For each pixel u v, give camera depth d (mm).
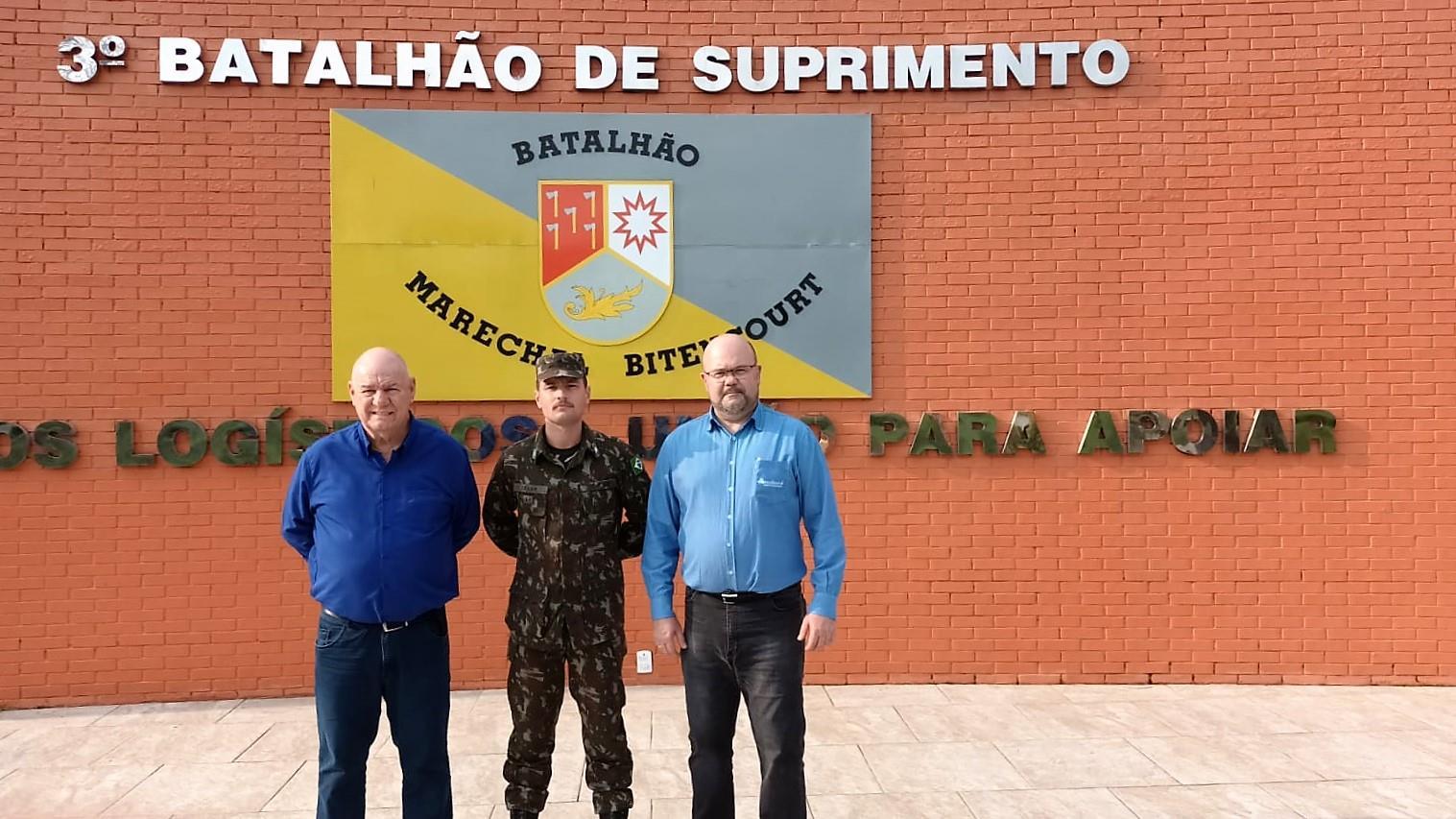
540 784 3223
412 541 3037
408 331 5098
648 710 4828
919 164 5223
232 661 5043
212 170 5023
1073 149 5203
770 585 3033
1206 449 5180
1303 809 3709
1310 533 5199
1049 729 4566
